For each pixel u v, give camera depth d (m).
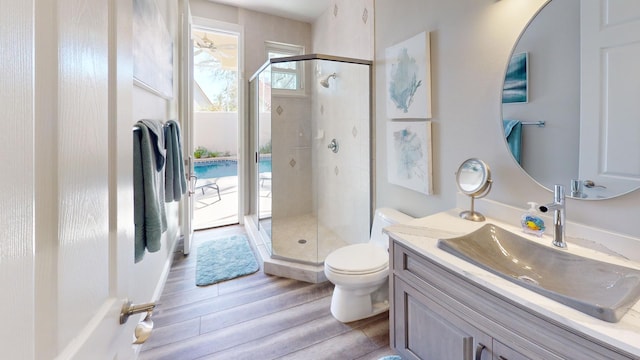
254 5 3.39
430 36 1.86
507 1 1.41
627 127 1.05
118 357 0.67
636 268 0.93
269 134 3.13
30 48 0.34
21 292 0.33
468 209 1.65
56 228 0.42
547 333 0.82
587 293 0.93
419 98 1.94
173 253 2.76
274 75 3.04
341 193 2.84
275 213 3.05
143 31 1.57
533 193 1.36
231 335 1.72
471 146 1.63
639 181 1.03
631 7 1.02
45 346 0.40
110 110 0.61
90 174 0.52
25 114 0.33
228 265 2.59
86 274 0.50
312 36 3.83
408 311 1.34
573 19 1.18
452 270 1.08
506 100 1.44
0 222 0.30
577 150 1.19
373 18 2.44
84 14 0.49
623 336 0.68
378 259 1.86
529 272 1.13
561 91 1.23
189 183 2.83
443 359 1.16
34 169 0.36
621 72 1.06
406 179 2.10
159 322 1.83
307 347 1.62
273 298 2.10
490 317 0.98
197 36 4.45
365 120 2.55
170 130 1.92
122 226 0.67
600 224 1.14
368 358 1.54
